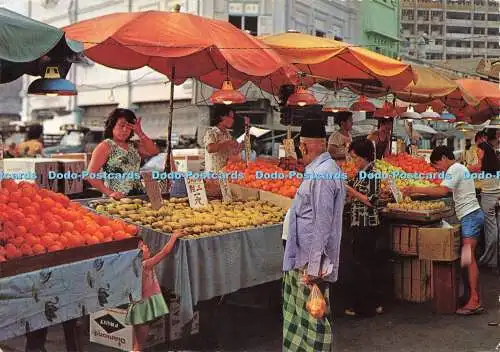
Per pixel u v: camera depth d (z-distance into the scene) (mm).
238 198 5844
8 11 3418
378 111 8984
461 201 5625
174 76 7086
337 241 3559
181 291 3947
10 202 3498
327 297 3652
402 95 9320
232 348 4488
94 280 3264
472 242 5570
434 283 5629
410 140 11438
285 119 8742
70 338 4090
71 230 3387
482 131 8961
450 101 9977
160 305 3834
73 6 12523
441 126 16797
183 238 4023
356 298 5449
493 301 6055
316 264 3443
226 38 5406
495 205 7465
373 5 12922
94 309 3273
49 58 3990
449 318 5453
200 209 5031
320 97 11781
